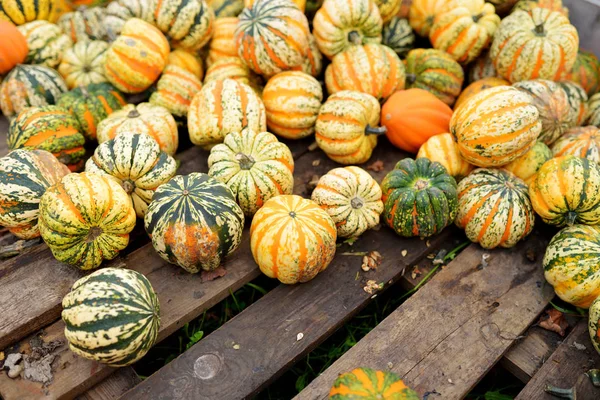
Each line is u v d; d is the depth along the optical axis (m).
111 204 2.73
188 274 3.00
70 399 2.59
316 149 3.89
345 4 3.84
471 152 3.33
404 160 3.29
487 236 3.16
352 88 3.89
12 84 3.82
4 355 2.68
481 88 4.05
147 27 3.82
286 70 3.93
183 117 4.00
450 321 2.86
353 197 3.14
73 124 3.55
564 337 2.91
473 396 3.02
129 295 2.46
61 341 2.72
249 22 3.77
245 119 3.46
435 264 3.27
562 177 3.02
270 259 2.80
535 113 3.25
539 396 2.61
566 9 4.50
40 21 4.10
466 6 4.20
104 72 3.90
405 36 4.52
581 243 2.88
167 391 2.54
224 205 2.80
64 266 2.97
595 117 3.98
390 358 2.70
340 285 3.02
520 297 3.01
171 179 2.94
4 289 2.83
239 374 2.61
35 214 2.92
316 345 2.83
